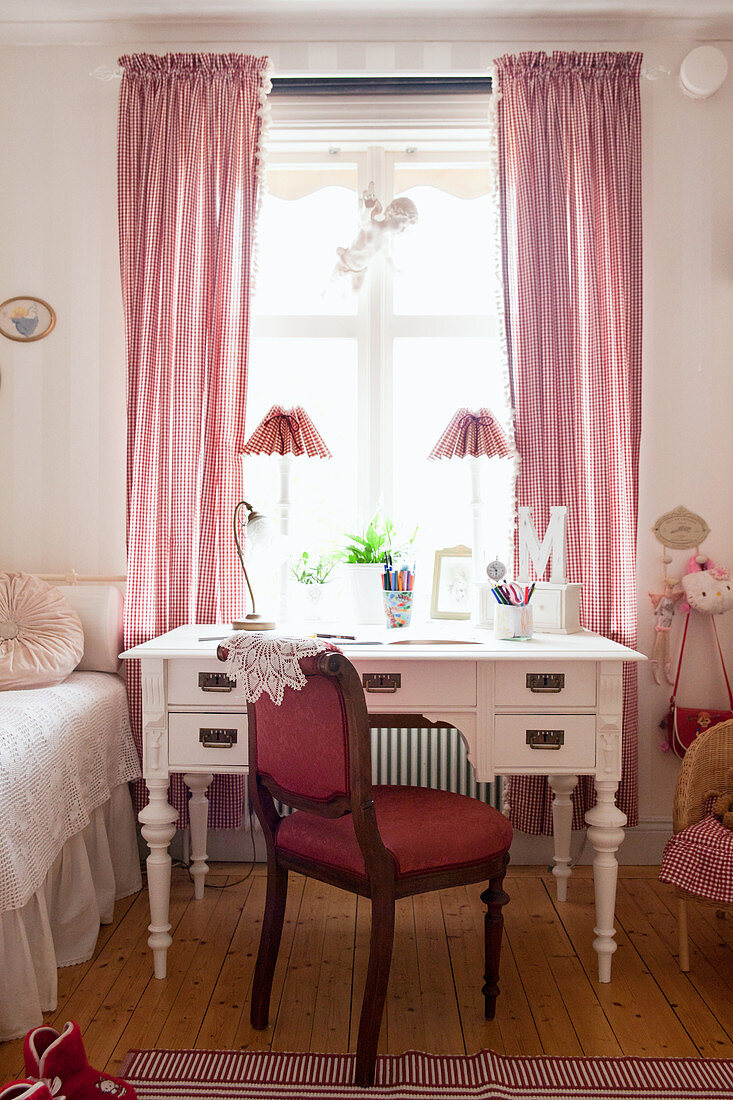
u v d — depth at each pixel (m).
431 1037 1.90
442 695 2.12
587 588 2.75
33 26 2.84
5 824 1.82
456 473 3.00
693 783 2.20
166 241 2.77
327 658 1.65
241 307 2.78
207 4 2.76
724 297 2.87
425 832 1.84
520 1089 1.72
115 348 2.89
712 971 2.19
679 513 2.87
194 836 2.64
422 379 3.02
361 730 1.69
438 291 3.02
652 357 2.88
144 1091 1.71
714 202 2.88
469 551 2.71
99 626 2.70
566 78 2.79
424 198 3.03
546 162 2.78
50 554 2.91
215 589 2.77
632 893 2.67
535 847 2.89
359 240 2.78
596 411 2.75
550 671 2.12
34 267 2.90
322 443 2.62
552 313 2.76
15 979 1.86
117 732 2.60
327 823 1.91
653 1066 1.79
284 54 2.88
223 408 2.77
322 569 2.73
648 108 2.87
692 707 2.90
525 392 2.78
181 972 2.17
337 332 2.99
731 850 2.04
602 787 2.13
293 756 1.83
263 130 2.80
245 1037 1.89
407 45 2.87
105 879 2.44
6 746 1.90
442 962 2.24
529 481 2.78
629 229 2.77
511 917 2.51
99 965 2.21
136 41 2.89
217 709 2.14
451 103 2.88
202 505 2.76
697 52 2.77
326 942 2.35
